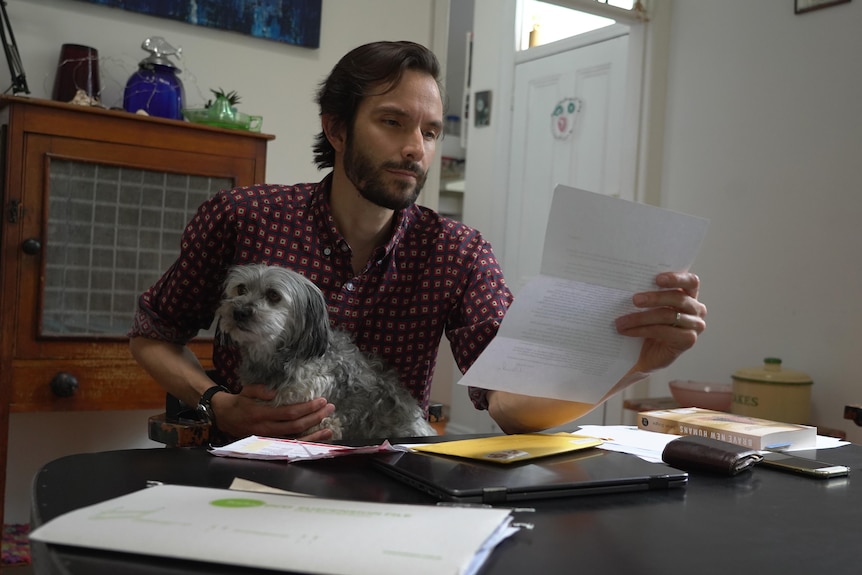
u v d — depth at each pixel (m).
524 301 0.88
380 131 1.21
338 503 0.62
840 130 2.66
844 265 2.63
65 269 1.89
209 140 2.06
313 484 0.75
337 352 1.31
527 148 3.99
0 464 1.83
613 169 3.55
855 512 0.75
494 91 4.14
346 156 1.26
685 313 0.93
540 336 0.91
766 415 2.54
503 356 0.92
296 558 0.49
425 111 1.21
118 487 0.71
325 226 1.36
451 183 4.66
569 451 0.91
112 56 2.20
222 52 2.36
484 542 0.53
